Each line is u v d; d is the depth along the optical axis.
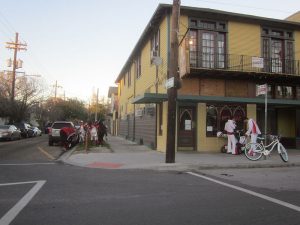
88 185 9.59
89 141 24.44
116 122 46.25
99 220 6.26
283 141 21.39
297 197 8.27
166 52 18.75
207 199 8.00
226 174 12.00
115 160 15.21
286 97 20.91
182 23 18.70
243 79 19.75
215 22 19.41
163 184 9.88
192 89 18.84
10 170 12.41
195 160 14.98
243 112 19.77
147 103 22.23
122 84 40.06
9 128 32.34
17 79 48.72
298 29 21.25
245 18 19.78
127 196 8.25
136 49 27.33
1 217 6.41
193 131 19.03
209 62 19.09
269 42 20.48
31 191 8.70
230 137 17.78
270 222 6.20
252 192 8.82
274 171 12.84
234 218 6.45
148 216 6.54
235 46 19.61
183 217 6.50
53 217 6.43
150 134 22.48
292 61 20.88
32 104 51.31
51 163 14.77
